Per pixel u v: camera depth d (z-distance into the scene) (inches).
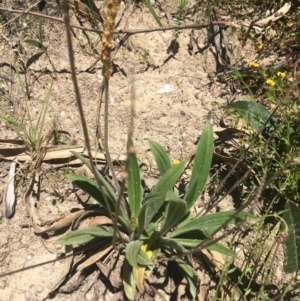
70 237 13.4
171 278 15.1
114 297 15.1
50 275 15.2
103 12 20.5
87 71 19.3
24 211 16.2
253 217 14.1
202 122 18.9
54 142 17.6
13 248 15.6
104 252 15.0
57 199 16.5
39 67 18.9
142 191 15.2
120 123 18.5
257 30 21.3
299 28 21.0
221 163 17.8
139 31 19.5
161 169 15.1
